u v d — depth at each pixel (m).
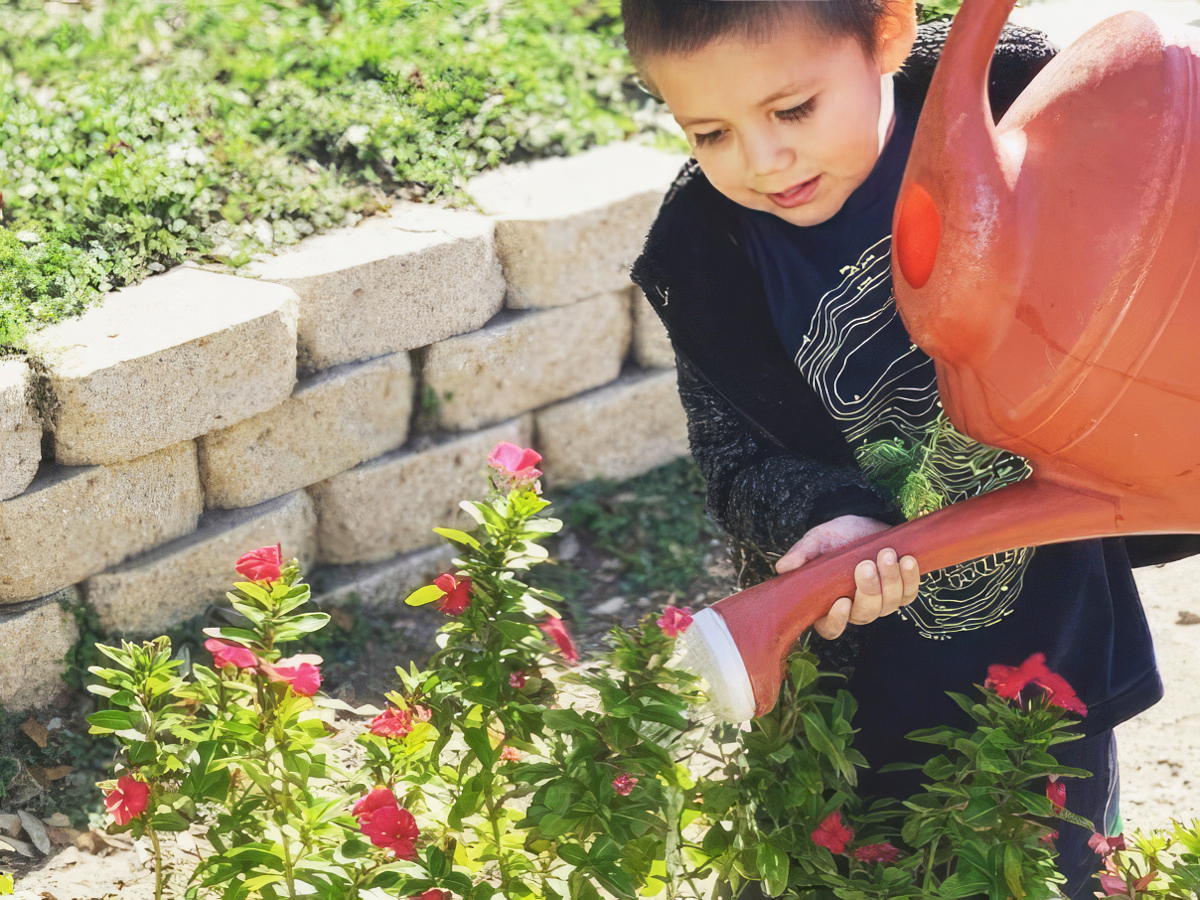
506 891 1.59
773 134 1.25
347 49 3.65
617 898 1.50
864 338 1.47
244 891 1.53
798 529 1.47
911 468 1.46
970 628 1.58
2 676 2.46
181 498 2.71
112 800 1.57
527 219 3.14
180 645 2.71
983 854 1.52
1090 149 1.06
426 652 2.92
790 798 1.63
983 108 1.07
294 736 1.55
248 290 2.76
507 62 3.79
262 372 2.70
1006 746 1.49
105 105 3.25
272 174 3.17
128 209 2.94
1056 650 1.60
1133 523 1.20
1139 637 1.68
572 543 3.35
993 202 1.06
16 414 2.38
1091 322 1.05
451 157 3.38
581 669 2.03
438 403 3.16
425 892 1.50
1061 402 1.10
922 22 1.58
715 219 1.50
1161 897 1.59
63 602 2.54
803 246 1.46
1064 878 1.55
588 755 1.52
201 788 1.55
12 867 2.15
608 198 3.28
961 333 1.11
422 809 1.66
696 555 3.30
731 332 1.54
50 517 2.46
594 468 3.56
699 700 1.43
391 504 3.11
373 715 2.59
